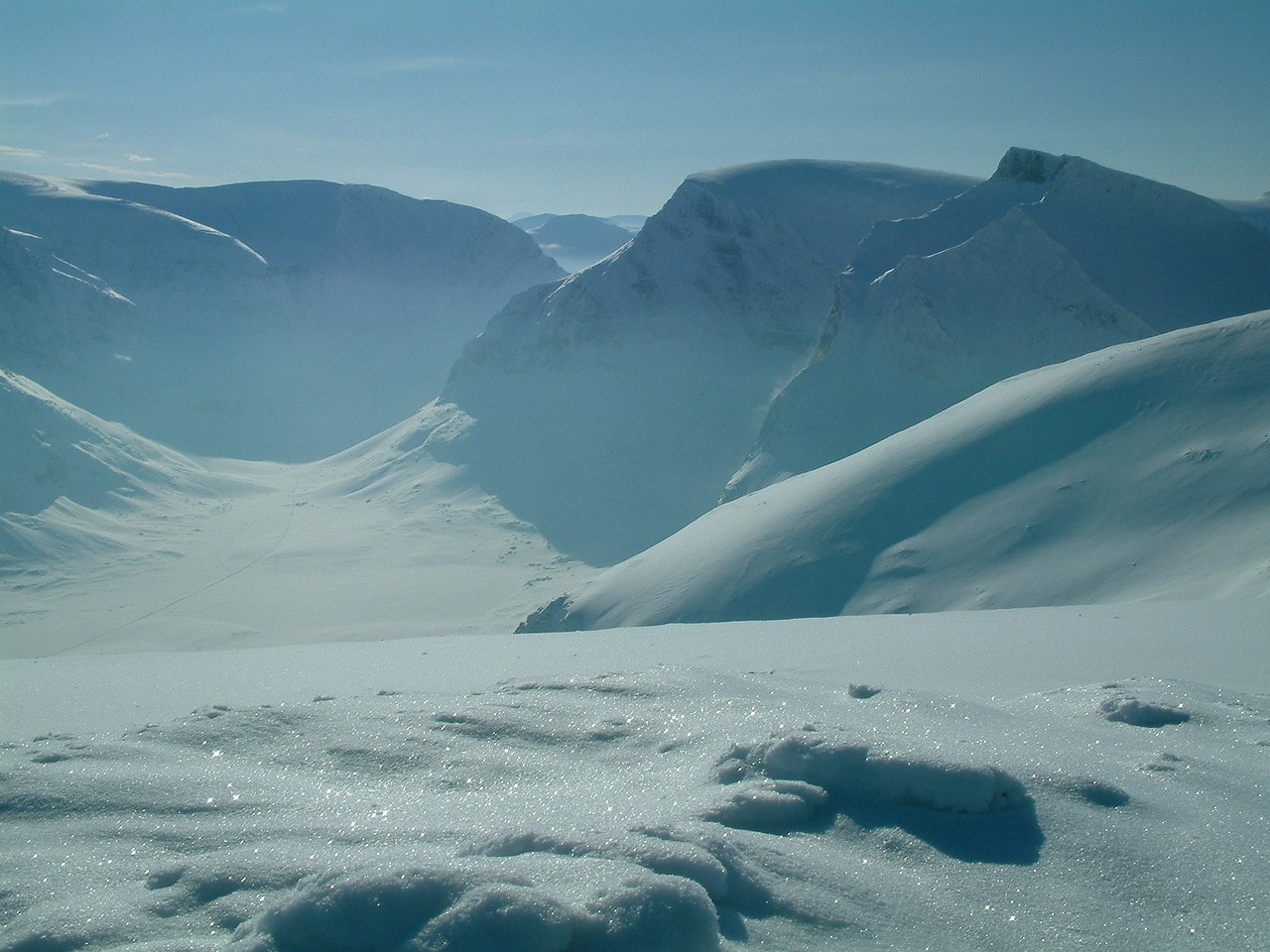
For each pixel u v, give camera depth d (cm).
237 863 366
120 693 842
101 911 337
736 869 347
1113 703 560
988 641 962
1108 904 342
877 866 370
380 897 312
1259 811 407
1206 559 2058
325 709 584
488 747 521
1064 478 2725
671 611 3047
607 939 294
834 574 2839
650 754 506
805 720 531
